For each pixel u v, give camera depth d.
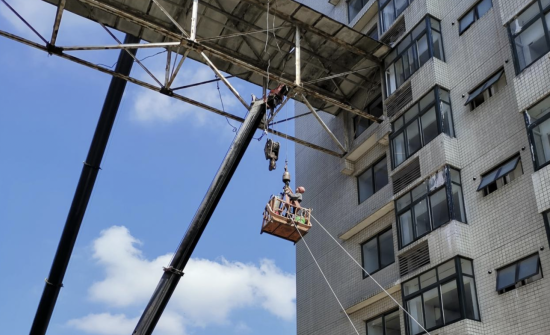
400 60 26.89
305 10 25.58
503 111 21.73
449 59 25.00
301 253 30.94
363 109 29.75
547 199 18.14
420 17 26.27
